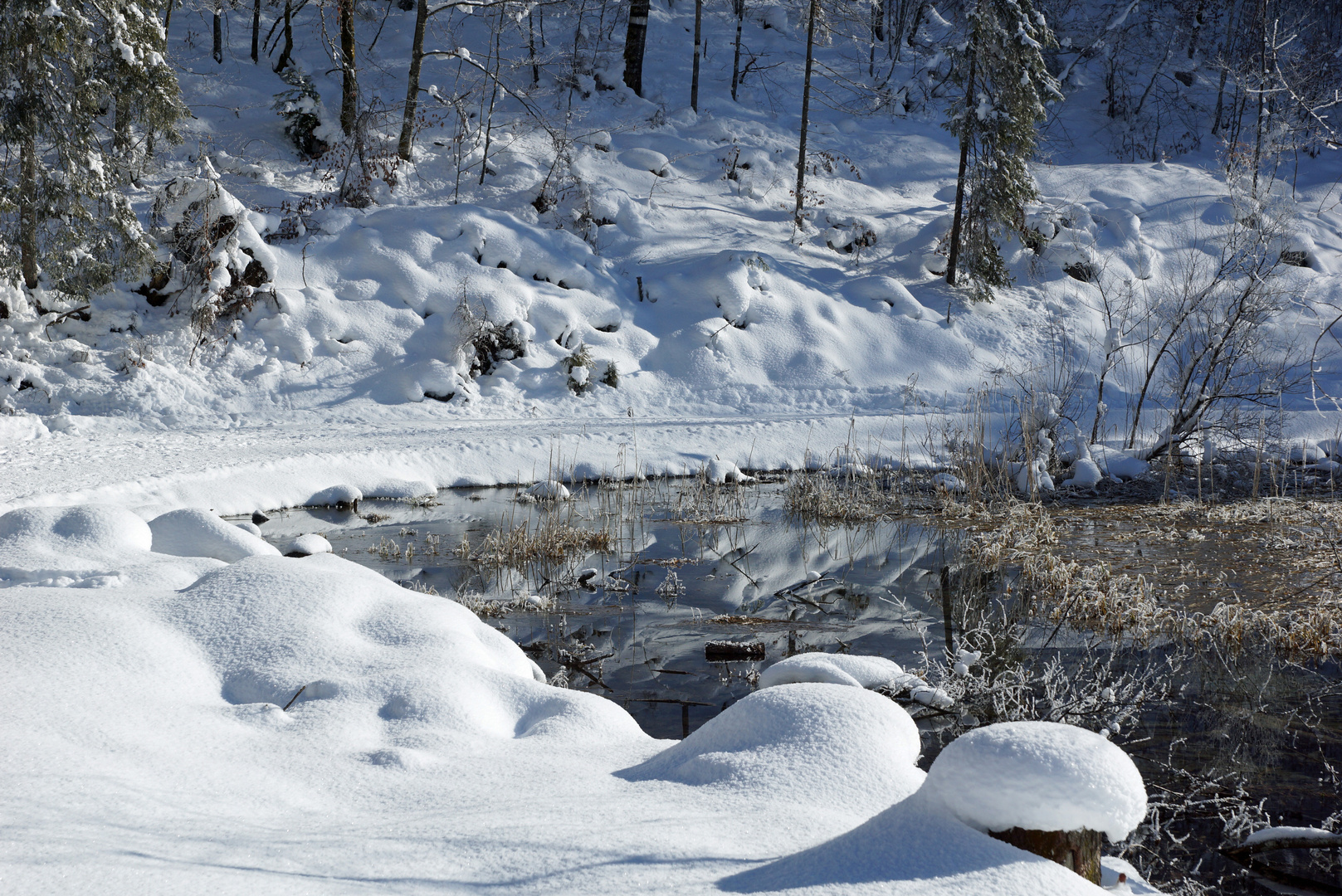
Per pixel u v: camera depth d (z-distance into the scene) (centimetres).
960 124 2267
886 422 1850
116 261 1755
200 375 1747
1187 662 782
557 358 1992
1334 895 437
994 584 1038
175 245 1856
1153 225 2678
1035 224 2494
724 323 2125
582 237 2305
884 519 1336
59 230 1673
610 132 2720
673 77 3088
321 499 1323
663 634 858
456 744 407
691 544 1203
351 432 1617
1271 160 2956
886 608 950
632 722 464
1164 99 3425
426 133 2527
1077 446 1582
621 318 2097
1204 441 1574
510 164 2455
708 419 1864
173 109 1822
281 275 1930
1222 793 541
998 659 786
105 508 722
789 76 3272
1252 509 1327
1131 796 251
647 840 276
